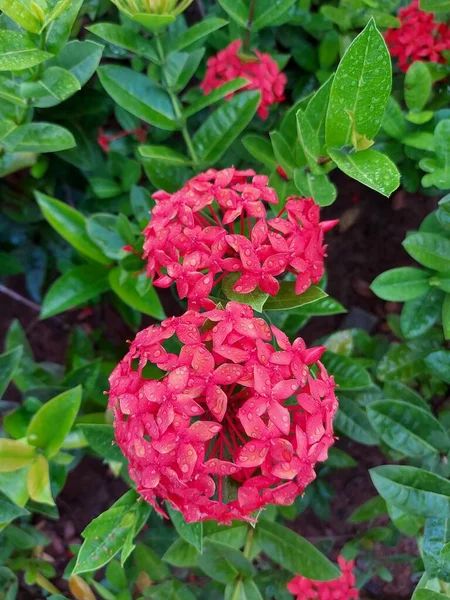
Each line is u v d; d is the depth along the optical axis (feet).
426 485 0.93
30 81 0.92
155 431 0.73
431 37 1.17
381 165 0.78
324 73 1.30
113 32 0.98
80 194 1.49
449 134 0.98
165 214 0.88
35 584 1.36
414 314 1.09
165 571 1.12
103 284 1.17
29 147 0.99
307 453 0.75
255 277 0.80
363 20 1.17
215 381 0.74
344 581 1.16
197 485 0.74
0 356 0.99
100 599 1.36
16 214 1.39
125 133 1.35
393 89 1.31
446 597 0.89
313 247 0.86
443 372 1.06
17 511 0.98
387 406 0.99
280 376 0.75
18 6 0.82
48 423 0.97
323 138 0.90
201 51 1.06
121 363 0.83
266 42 1.30
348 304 1.57
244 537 1.04
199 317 0.77
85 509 1.50
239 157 1.30
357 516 1.17
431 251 1.00
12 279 1.58
